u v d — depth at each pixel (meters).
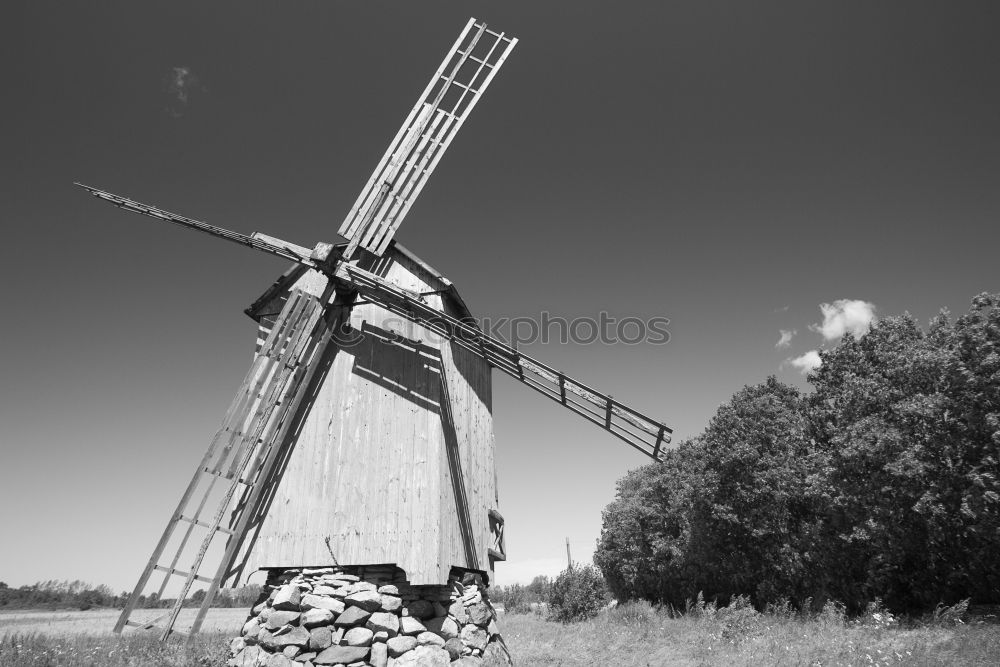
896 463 16.09
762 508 21.53
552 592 28.83
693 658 13.03
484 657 10.96
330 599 10.07
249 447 11.26
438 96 13.78
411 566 10.32
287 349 11.91
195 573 10.51
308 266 12.35
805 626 15.22
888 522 16.84
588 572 30.06
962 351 15.38
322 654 9.54
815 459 20.36
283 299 13.20
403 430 11.42
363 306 12.73
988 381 14.47
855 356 21.78
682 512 27.08
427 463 11.05
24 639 11.84
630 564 30.23
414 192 13.15
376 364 12.16
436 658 9.88
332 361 12.38
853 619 16.52
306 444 11.75
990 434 14.64
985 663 9.83
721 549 23.59
